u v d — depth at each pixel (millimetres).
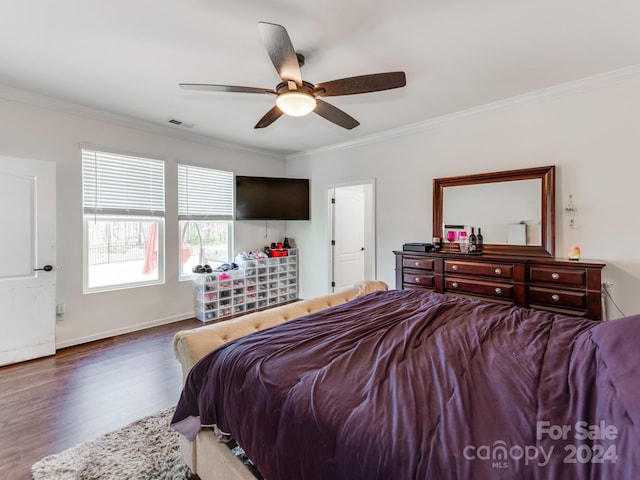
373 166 4117
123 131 3459
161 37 1985
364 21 1823
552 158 2789
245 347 1333
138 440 1741
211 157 4316
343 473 818
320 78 2496
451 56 2207
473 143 3238
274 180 4777
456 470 683
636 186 2430
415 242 3717
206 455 1340
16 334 2721
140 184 3629
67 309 3115
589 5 1699
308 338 1412
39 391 2270
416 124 3596
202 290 3969
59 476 1482
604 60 2275
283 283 4992
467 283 2947
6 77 2525
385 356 1223
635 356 933
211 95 2857
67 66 2346
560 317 1702
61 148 3047
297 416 956
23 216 2744
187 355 1442
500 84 2645
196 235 4199
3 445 1706
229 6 1699
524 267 2629
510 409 879
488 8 1720
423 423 821
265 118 2459
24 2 1663
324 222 4816
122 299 3494
